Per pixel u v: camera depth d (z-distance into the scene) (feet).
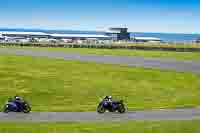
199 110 123.13
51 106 129.49
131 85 176.86
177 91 165.37
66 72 208.13
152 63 251.80
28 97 145.38
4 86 163.73
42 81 178.60
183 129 87.10
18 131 84.12
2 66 221.25
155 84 180.04
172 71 216.13
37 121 99.14
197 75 205.26
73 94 153.28
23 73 199.21
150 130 85.35
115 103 117.19
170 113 115.75
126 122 97.50
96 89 165.07
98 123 95.86
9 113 112.88
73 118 105.50
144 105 132.77
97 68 224.74
